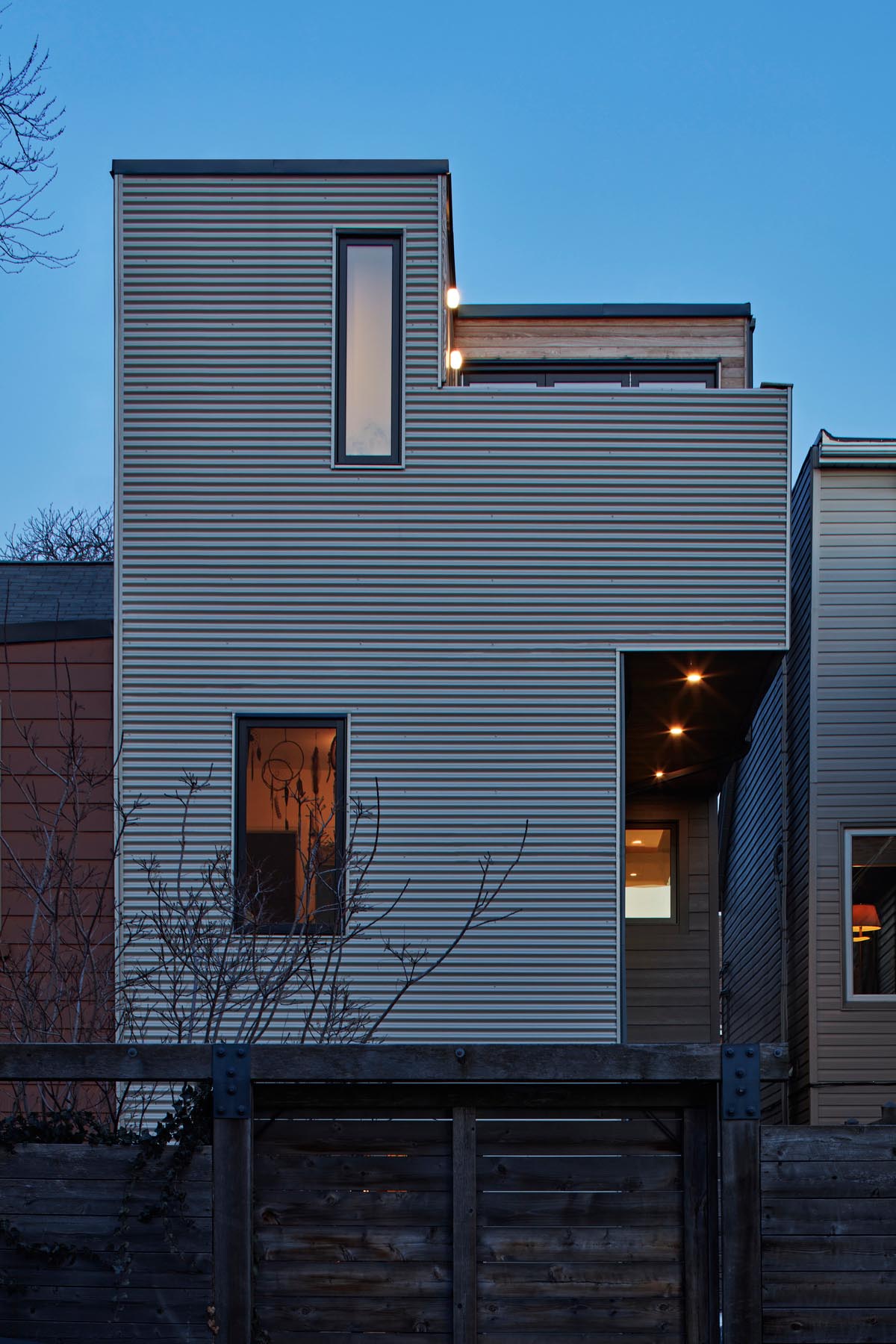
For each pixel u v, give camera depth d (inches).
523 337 547.8
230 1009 337.7
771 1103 537.0
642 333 546.6
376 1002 412.2
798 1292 225.8
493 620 430.9
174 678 428.1
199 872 418.3
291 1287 229.5
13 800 427.2
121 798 421.7
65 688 435.2
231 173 442.6
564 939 419.2
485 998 415.8
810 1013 466.9
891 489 479.8
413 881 421.1
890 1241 227.5
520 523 434.0
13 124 386.6
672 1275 230.2
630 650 429.1
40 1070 227.1
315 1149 232.7
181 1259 227.5
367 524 433.7
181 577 431.5
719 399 437.4
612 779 425.4
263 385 437.7
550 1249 230.5
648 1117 234.5
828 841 470.9
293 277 441.1
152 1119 378.6
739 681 456.8
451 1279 229.6
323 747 428.1
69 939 410.0
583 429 436.8
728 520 433.4
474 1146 232.2
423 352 440.5
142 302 439.8
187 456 435.2
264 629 430.3
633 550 432.5
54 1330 227.0
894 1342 225.3
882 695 474.0
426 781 425.4
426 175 444.1
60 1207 230.1
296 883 419.5
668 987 575.8
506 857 422.9
